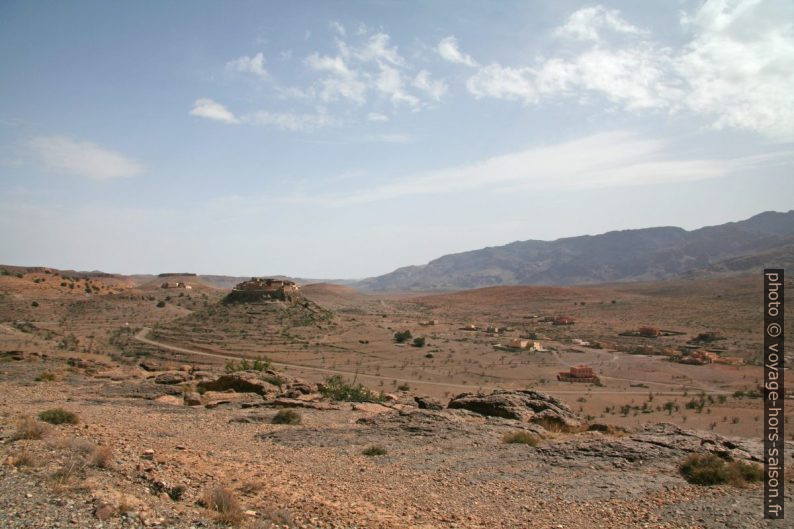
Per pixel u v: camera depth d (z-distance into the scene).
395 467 16.84
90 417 21.38
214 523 9.85
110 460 12.27
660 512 12.42
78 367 43.72
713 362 107.12
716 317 174.00
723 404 68.69
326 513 11.55
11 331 87.19
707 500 13.03
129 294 161.25
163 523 9.26
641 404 70.62
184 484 11.93
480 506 13.16
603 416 62.91
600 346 134.12
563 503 13.30
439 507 13.01
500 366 103.62
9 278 143.38
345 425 24.19
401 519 11.84
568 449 18.22
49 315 120.62
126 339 105.38
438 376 94.50
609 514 12.45
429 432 21.84
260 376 39.97
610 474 15.55
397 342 124.88
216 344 108.06
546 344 135.00
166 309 148.00
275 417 25.17
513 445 19.75
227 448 18.41
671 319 180.50
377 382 86.62
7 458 11.25
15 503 9.02
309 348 111.75
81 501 9.52
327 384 41.25
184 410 26.77
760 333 138.25
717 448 17.41
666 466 16.05
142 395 31.02
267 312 135.62
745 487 14.05
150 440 17.30
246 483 12.79
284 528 10.29
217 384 36.22
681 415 61.03
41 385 32.16
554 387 86.12
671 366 104.69
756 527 11.33
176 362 88.12
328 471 16.08
